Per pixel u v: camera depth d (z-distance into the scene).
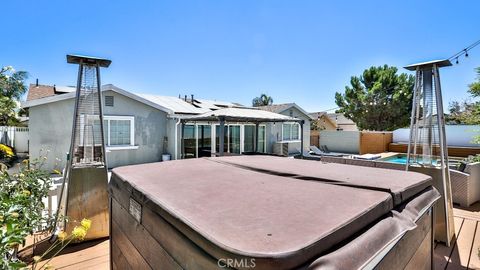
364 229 1.27
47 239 3.16
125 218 2.00
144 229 1.62
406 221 1.54
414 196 1.94
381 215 1.47
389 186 1.85
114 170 2.54
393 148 14.97
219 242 0.97
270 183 1.97
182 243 1.18
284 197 1.58
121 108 9.53
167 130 10.87
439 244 3.36
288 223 1.15
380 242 1.22
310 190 1.76
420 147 3.77
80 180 3.17
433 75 3.49
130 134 9.80
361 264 1.04
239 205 1.42
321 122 23.77
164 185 1.89
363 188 1.81
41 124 8.10
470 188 4.94
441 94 3.43
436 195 2.21
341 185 1.91
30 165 3.26
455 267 2.83
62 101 8.41
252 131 12.94
